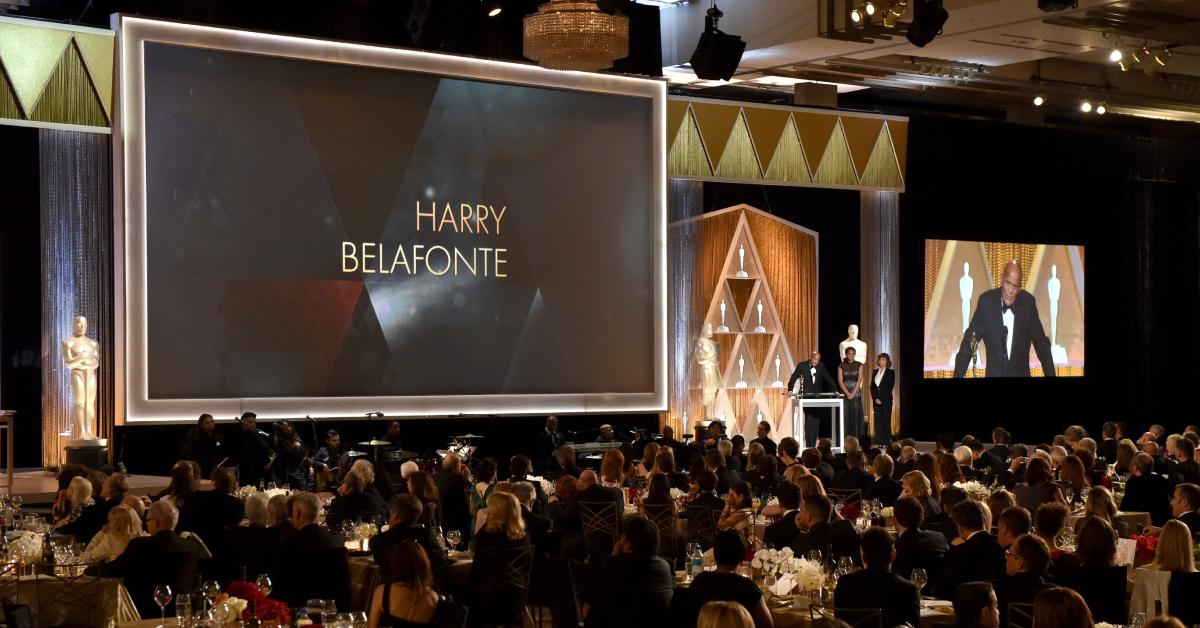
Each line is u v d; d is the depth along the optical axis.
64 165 16.05
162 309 16.28
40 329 16.38
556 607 8.08
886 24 14.95
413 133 17.78
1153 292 25.41
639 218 19.36
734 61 15.66
